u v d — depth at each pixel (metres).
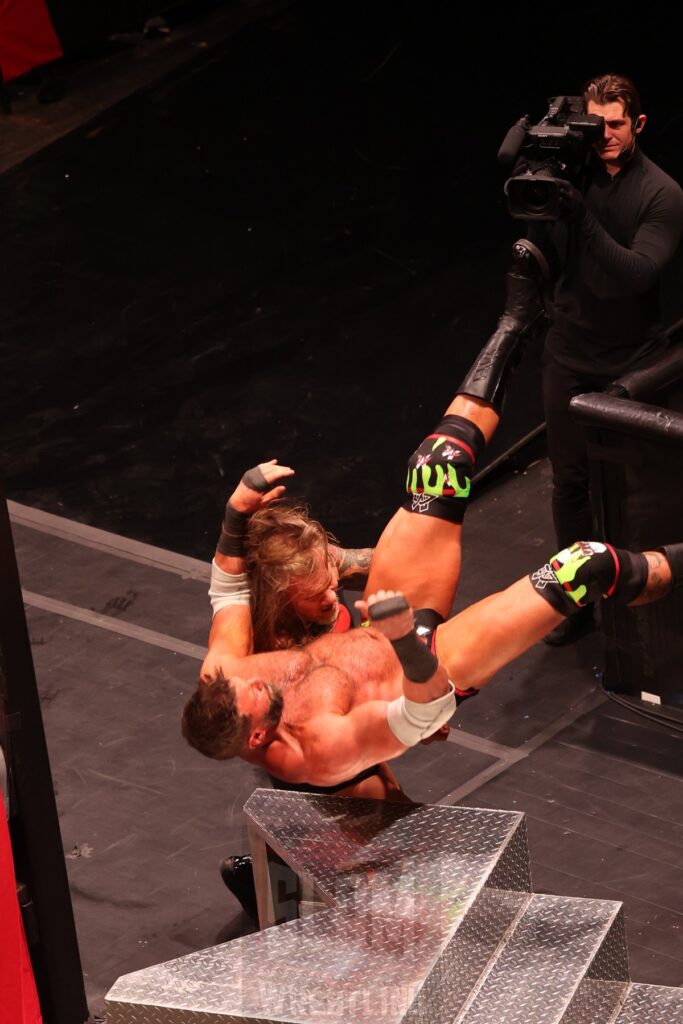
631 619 9.31
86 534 11.75
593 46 20.34
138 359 14.23
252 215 16.78
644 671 9.46
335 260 15.75
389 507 11.93
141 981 6.02
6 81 19.36
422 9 21.64
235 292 15.27
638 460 9.01
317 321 14.65
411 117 18.75
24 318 15.03
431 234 16.12
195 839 8.65
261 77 19.97
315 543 7.42
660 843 8.48
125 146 18.47
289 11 21.73
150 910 8.16
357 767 6.76
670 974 7.62
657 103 18.73
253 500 7.43
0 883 6.41
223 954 6.12
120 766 9.24
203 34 21.16
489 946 6.45
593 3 21.56
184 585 11.08
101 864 8.49
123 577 11.20
